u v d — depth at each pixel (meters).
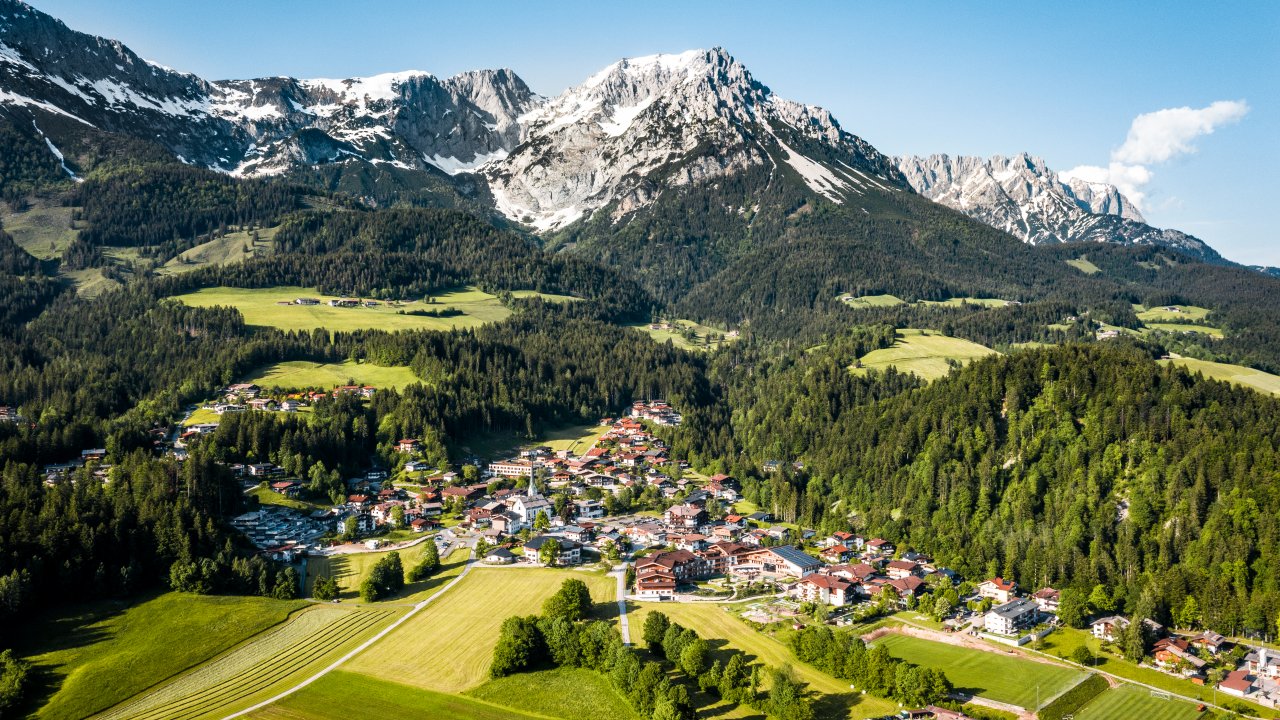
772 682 182.75
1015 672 196.38
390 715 175.38
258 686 187.12
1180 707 181.62
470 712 176.88
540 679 189.88
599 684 187.88
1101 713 179.00
